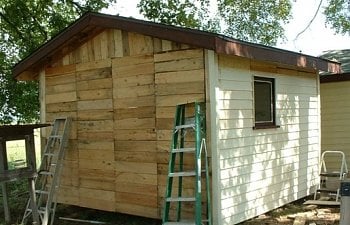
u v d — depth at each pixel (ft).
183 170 18.42
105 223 20.94
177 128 17.87
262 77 21.21
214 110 17.43
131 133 20.43
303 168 24.94
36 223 20.18
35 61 23.48
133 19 19.25
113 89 21.13
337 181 24.86
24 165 19.97
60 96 23.79
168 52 18.89
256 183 20.52
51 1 45.44
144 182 19.93
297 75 24.59
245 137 19.65
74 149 23.02
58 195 23.81
